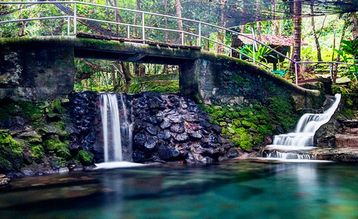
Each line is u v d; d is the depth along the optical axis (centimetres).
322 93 1347
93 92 1000
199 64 1166
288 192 610
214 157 1024
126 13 1989
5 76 882
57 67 951
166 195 589
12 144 785
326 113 1255
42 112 898
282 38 1923
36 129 855
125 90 1827
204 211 494
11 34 1703
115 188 639
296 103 1287
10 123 842
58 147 845
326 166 866
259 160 1006
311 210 499
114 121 1016
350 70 1540
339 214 479
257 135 1151
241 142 1105
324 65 1970
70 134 891
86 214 476
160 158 991
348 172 786
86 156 886
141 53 1060
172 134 1024
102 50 1016
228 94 1205
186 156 996
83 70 1994
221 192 612
